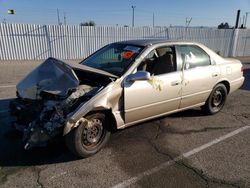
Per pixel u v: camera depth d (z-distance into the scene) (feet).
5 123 14.57
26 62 44.93
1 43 46.21
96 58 14.53
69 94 10.84
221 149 12.32
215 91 16.61
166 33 62.64
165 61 13.58
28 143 10.05
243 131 14.60
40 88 11.46
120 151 11.88
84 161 10.95
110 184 9.41
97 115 11.10
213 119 16.42
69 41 52.26
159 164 10.85
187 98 14.62
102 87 11.23
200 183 9.57
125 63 12.56
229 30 71.05
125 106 11.73
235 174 10.20
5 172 9.97
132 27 58.03
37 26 48.44
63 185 9.29
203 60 15.62
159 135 13.75
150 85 12.46
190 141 13.12
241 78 18.31
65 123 10.02
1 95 20.76
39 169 10.26
